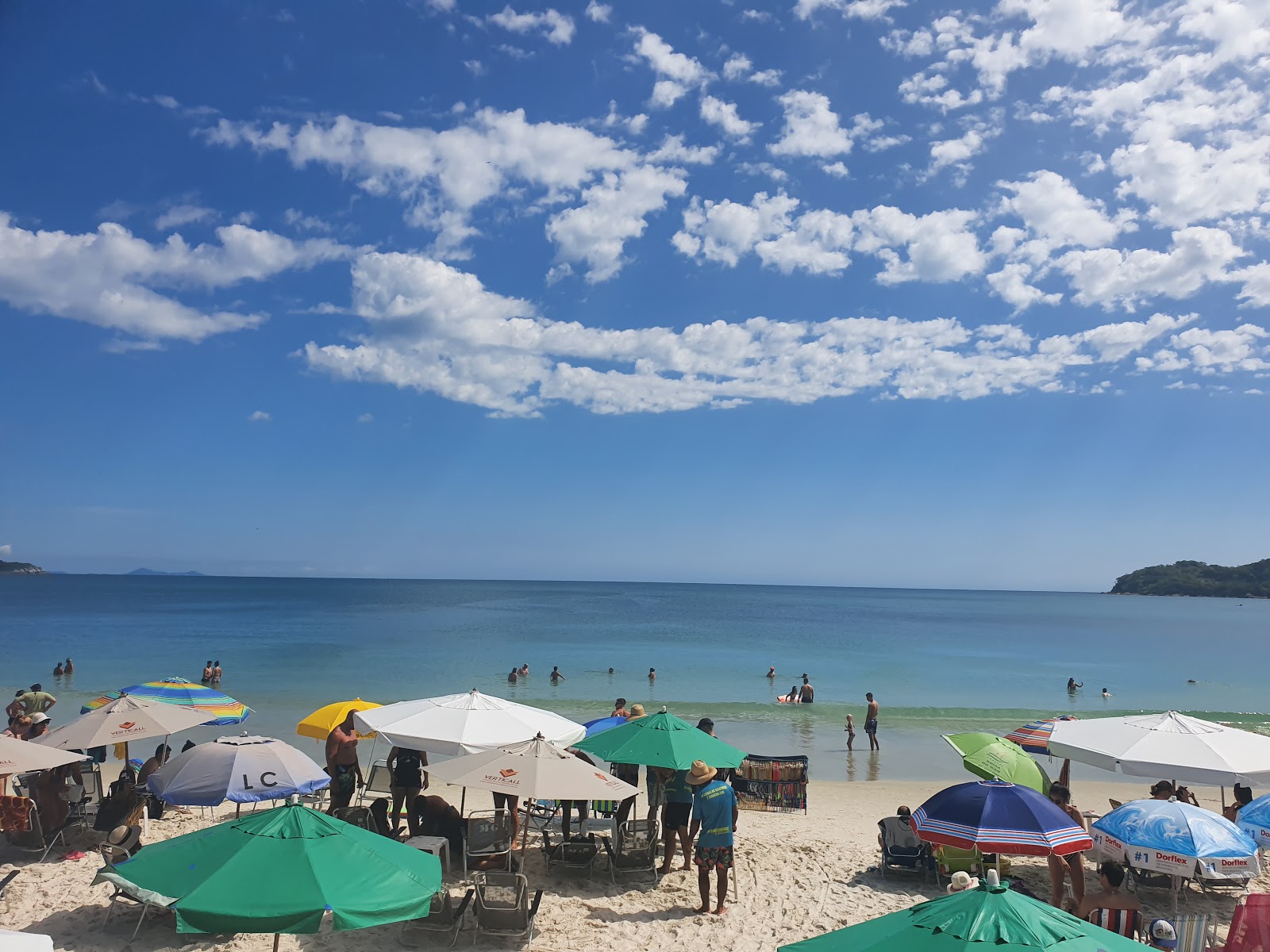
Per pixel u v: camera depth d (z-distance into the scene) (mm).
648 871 9992
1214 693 37156
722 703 29969
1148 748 9688
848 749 22266
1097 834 9375
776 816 14305
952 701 33688
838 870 10461
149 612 81625
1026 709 30109
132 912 8305
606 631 66688
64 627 62000
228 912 4836
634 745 9266
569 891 9391
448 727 9523
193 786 8758
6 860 9742
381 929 8172
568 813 10219
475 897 8094
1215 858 8367
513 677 35594
